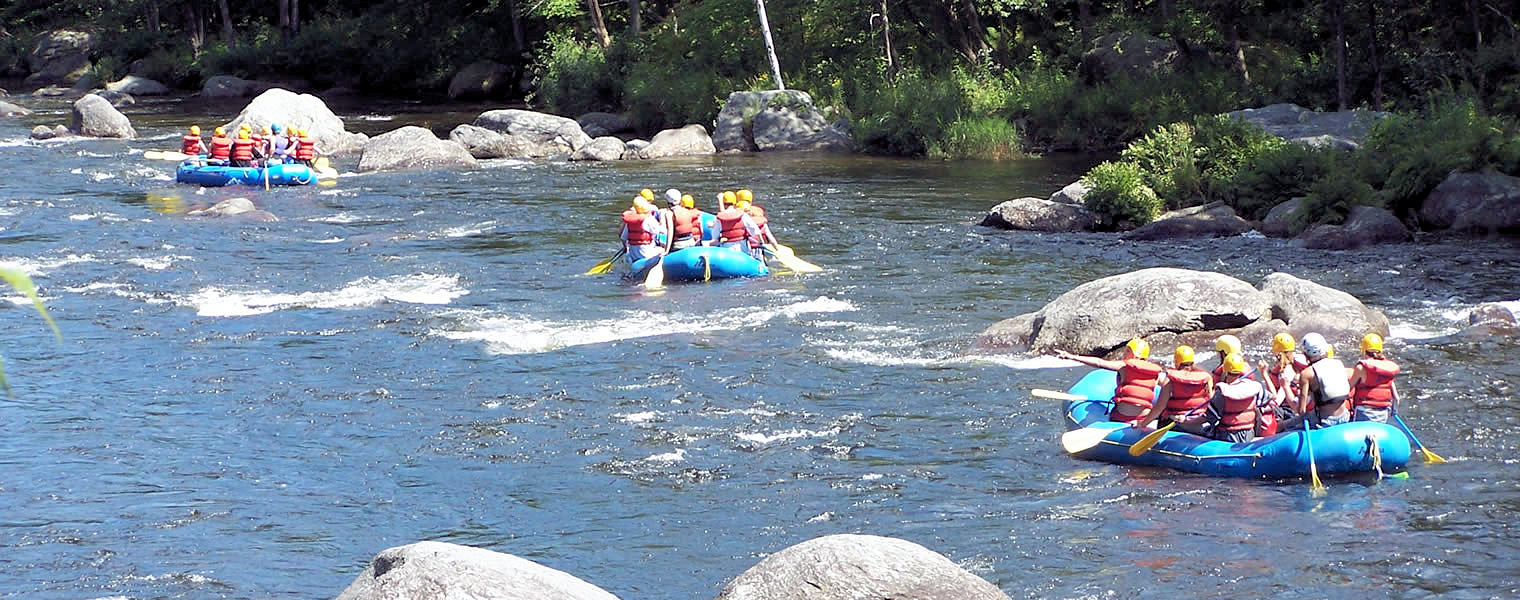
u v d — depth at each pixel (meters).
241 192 36.22
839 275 23.86
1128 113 45.59
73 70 88.25
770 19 56.38
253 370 17.67
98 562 11.30
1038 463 13.61
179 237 28.62
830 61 53.91
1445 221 27.20
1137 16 54.81
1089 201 29.03
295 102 49.88
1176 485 12.85
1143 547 11.34
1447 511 11.99
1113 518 12.03
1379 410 13.06
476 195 35.41
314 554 11.52
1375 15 43.38
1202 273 18.67
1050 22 55.59
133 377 17.39
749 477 13.38
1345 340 17.81
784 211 31.84
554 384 16.81
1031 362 17.58
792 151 46.41
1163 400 13.48
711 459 13.93
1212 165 31.05
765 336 19.23
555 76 61.72
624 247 24.39
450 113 63.75
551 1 63.97
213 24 90.75
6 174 39.47
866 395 16.17
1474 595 10.23
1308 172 29.33
